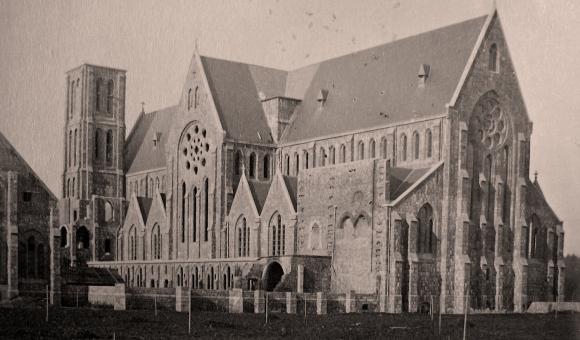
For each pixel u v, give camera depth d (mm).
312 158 154125
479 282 134625
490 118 138000
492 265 136625
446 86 135750
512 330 99875
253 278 135250
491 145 137875
